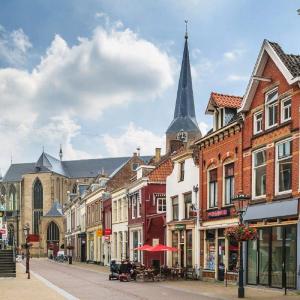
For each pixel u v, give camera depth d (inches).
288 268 909.8
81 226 3075.8
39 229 4633.4
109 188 2449.6
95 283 1193.4
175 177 1462.8
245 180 1078.4
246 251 1056.2
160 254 1644.9
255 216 1008.9
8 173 5378.9
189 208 1366.9
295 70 927.7
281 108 970.1
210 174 1259.8
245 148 1085.8
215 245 1205.1
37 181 4916.3
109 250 2276.1
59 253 3289.9
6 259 1487.5
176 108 3954.2
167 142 3902.6
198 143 1301.7
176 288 1016.9
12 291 983.6
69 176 5334.6
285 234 922.7
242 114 1093.8
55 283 1200.2
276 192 964.6
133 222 1845.5
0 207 2664.9
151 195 1717.5
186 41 3961.6
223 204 1175.0
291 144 930.1
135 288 1031.6
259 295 852.0
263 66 1032.8
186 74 3946.9
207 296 848.9
